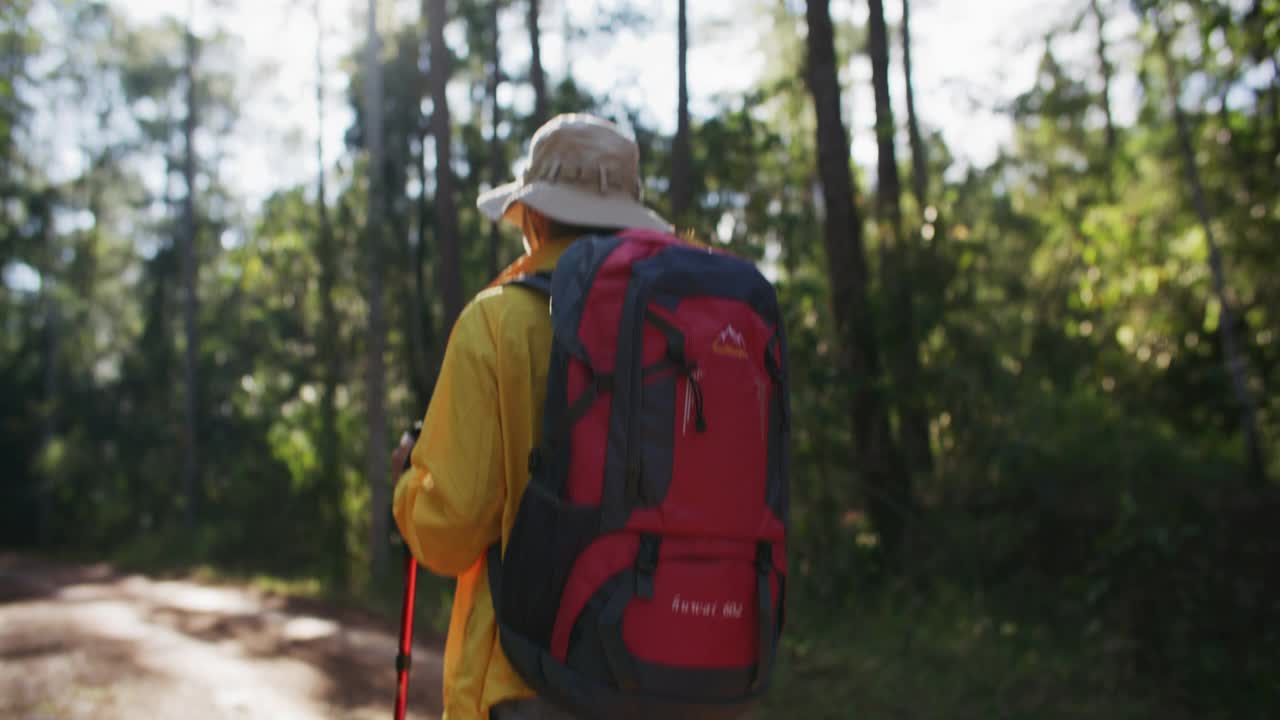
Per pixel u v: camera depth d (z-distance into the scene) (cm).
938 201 1055
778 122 1639
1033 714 618
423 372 1791
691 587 158
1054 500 1048
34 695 713
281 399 1984
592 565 156
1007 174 2025
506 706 165
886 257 1020
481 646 169
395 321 1855
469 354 169
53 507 3512
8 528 3653
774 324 178
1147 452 1205
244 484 2188
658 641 156
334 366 1775
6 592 1764
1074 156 1973
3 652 912
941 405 1003
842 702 645
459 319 175
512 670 165
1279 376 1441
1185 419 1498
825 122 1034
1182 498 1094
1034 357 1287
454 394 169
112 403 3553
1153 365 1556
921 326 978
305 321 1845
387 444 1712
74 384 3703
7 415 3700
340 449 1752
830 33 1044
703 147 1236
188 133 3011
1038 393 1210
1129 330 1595
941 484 1068
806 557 935
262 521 2128
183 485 3050
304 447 1795
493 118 1889
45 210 3588
